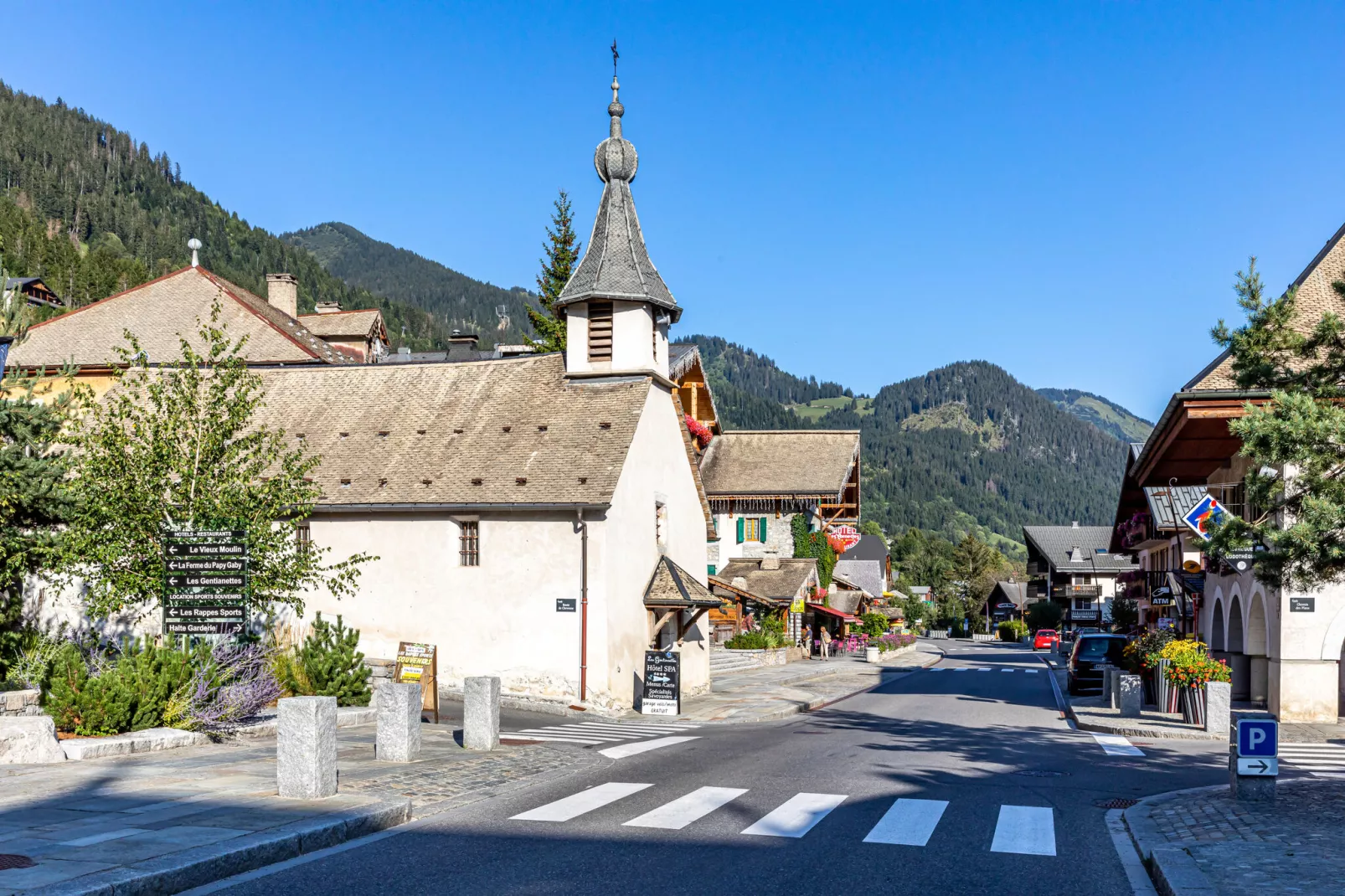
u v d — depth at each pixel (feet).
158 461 65.51
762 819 36.94
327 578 86.89
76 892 24.57
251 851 29.37
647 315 93.76
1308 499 41.19
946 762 53.52
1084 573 348.79
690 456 105.40
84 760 45.60
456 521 86.07
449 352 184.03
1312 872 28.45
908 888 28.02
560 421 90.63
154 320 135.85
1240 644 93.50
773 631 164.55
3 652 64.95
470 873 28.94
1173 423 82.99
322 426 95.40
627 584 87.04
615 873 28.94
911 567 498.28
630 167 97.71
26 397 64.80
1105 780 48.52
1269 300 46.85
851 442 193.98
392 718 49.78
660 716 82.58
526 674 83.30
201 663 56.34
